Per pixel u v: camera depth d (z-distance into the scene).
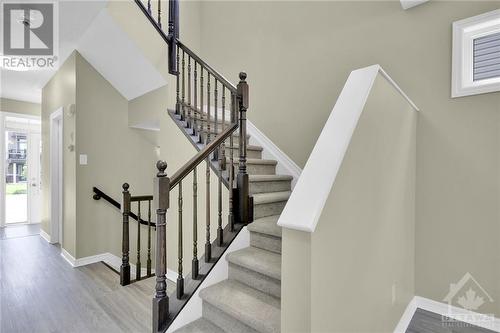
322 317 1.14
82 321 2.15
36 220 6.20
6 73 4.26
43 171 4.93
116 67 3.49
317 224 1.08
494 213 1.99
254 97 3.59
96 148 3.71
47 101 4.68
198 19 4.27
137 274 3.01
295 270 1.13
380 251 1.68
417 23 2.33
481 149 2.04
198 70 3.96
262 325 1.47
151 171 4.39
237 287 1.89
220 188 2.12
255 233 2.17
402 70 2.41
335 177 1.20
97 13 2.80
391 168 1.83
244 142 2.22
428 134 2.28
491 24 2.00
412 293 2.30
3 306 2.38
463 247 2.12
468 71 2.12
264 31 3.48
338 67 2.83
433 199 2.25
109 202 3.78
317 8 3.00
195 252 1.92
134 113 3.89
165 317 1.67
